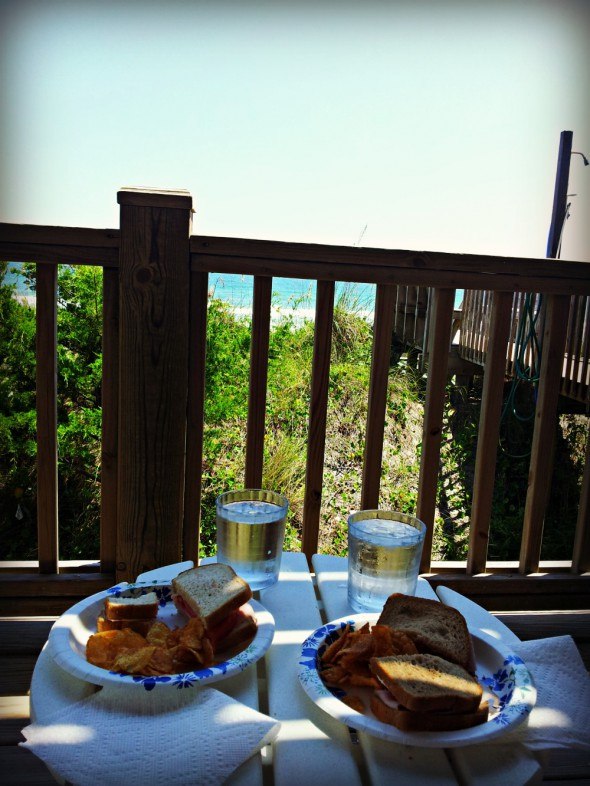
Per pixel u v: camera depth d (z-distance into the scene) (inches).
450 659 27.4
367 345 217.8
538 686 28.5
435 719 23.7
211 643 29.0
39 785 31.1
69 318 195.9
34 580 60.3
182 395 56.6
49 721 24.3
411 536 34.5
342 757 24.0
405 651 27.4
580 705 27.2
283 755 23.9
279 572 40.7
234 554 36.9
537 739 24.5
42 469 59.4
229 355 205.8
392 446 201.3
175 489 57.7
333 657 28.8
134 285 54.4
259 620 31.6
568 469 216.5
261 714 24.8
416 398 223.0
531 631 49.5
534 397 218.8
